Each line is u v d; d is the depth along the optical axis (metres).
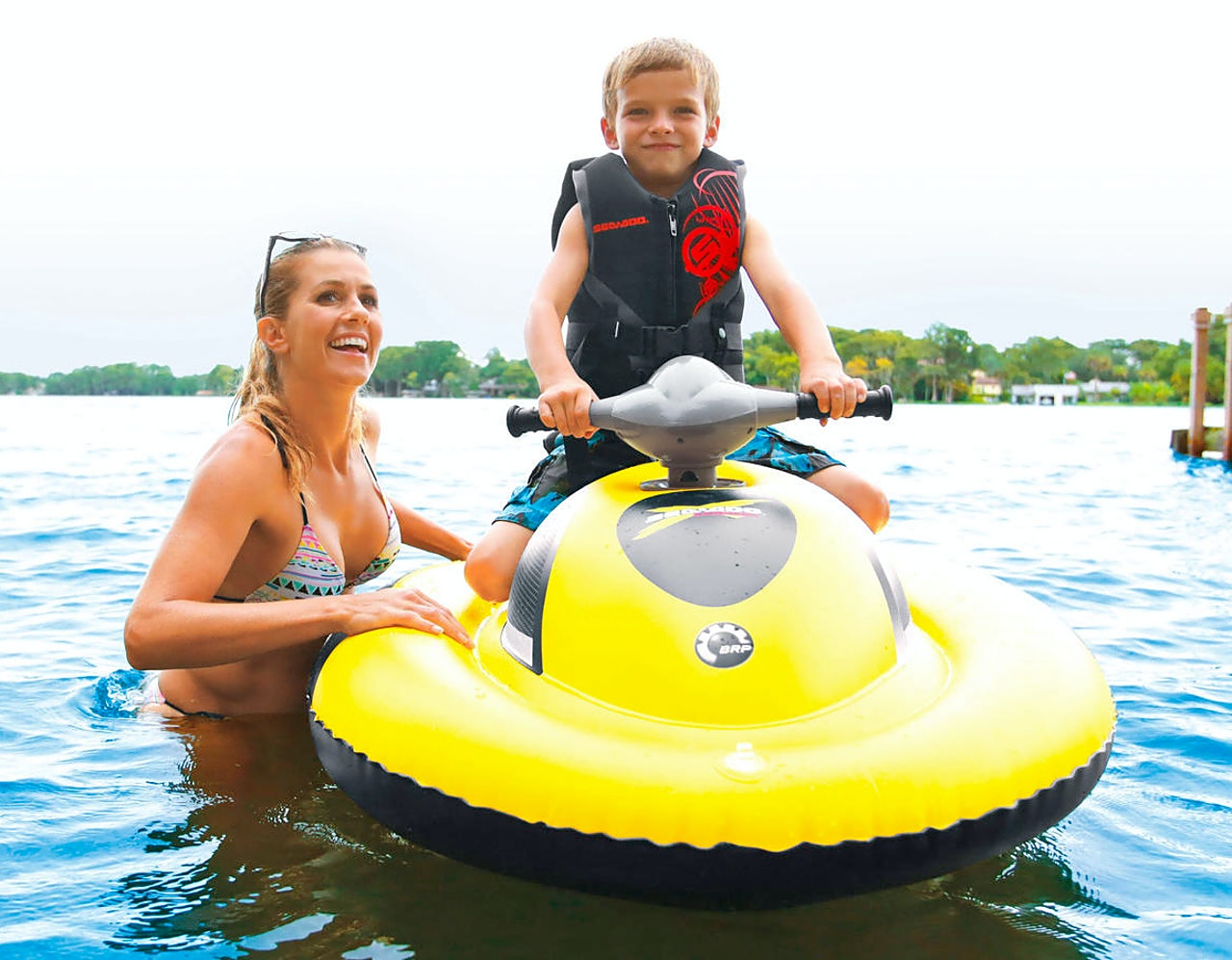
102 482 9.23
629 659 2.05
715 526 2.25
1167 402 85.19
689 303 3.13
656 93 3.08
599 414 2.50
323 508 3.02
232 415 3.09
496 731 1.96
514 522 2.91
